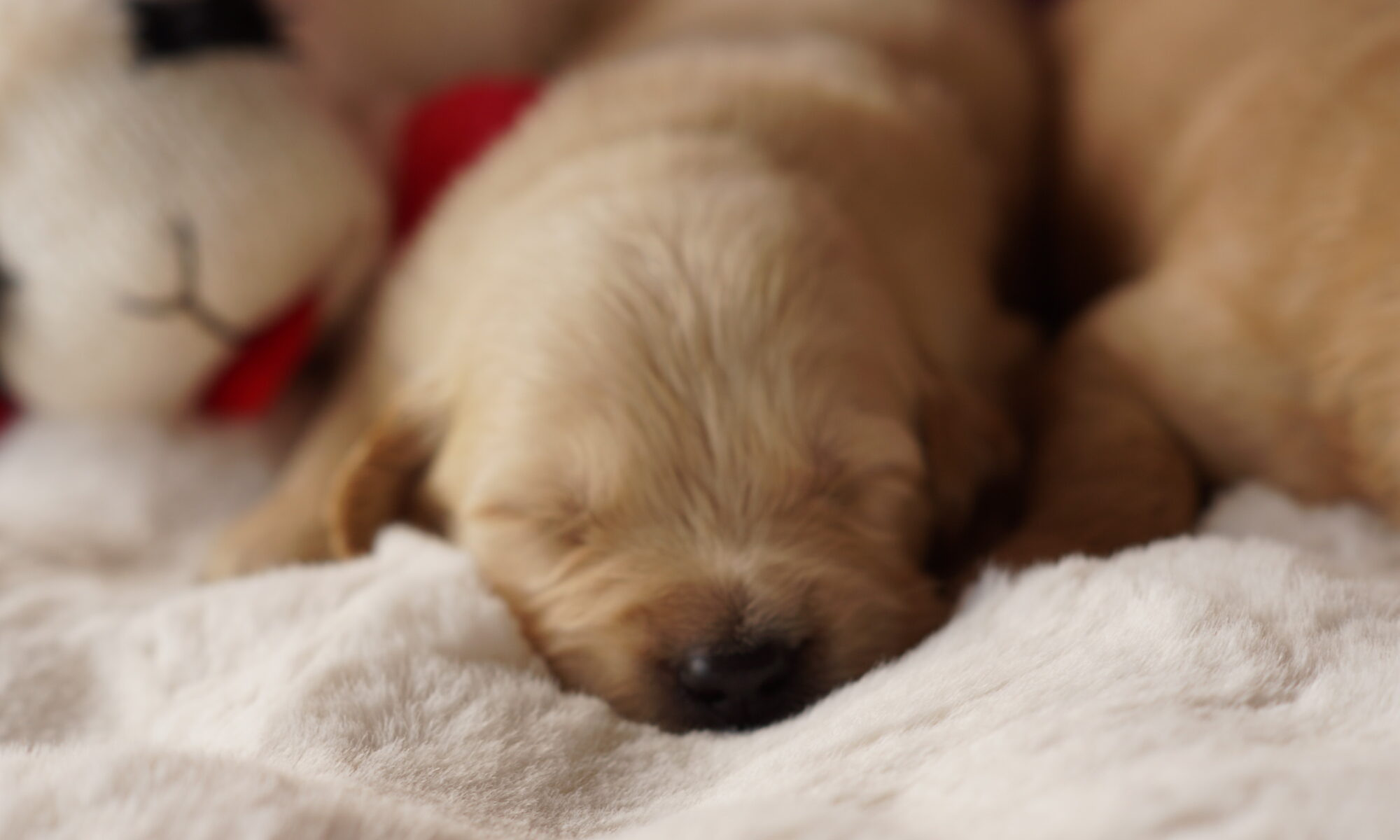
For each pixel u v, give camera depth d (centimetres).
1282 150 29
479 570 26
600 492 26
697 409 26
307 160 31
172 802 19
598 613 26
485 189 31
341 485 28
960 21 37
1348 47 29
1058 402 30
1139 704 21
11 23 29
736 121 31
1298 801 19
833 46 35
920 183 31
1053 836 19
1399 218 27
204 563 29
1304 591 23
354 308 34
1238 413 28
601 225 28
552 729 23
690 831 20
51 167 29
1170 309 29
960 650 23
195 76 30
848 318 27
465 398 28
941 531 29
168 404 32
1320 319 27
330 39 35
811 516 26
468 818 21
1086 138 35
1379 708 21
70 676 25
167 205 30
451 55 39
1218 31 32
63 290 30
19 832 19
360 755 21
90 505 30
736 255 27
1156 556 24
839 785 21
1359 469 27
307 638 24
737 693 25
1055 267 37
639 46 37
